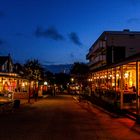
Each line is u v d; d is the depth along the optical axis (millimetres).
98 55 76125
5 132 15758
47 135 14867
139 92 27422
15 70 73312
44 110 30703
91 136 14695
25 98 52906
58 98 63531
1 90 37781
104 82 41219
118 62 27344
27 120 21234
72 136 14641
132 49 68188
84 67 110500
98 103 39656
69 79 129000
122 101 26797
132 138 14258
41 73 85625
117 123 19828
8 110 28656
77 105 40094
